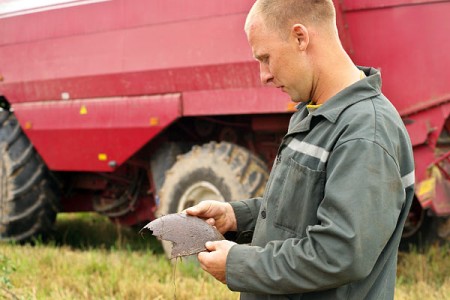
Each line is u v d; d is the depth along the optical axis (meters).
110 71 5.49
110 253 5.86
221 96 4.92
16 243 6.53
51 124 5.94
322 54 1.98
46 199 6.41
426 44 4.46
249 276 1.90
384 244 1.83
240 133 5.53
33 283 4.49
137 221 6.43
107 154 5.62
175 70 5.11
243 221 2.43
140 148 5.42
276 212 2.05
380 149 1.82
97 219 8.18
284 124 4.95
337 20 4.50
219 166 5.04
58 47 5.85
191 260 5.09
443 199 4.47
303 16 1.96
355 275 1.79
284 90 2.08
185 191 5.25
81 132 5.75
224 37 4.86
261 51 2.02
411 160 1.98
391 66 4.53
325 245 1.79
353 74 2.01
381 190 1.80
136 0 5.32
